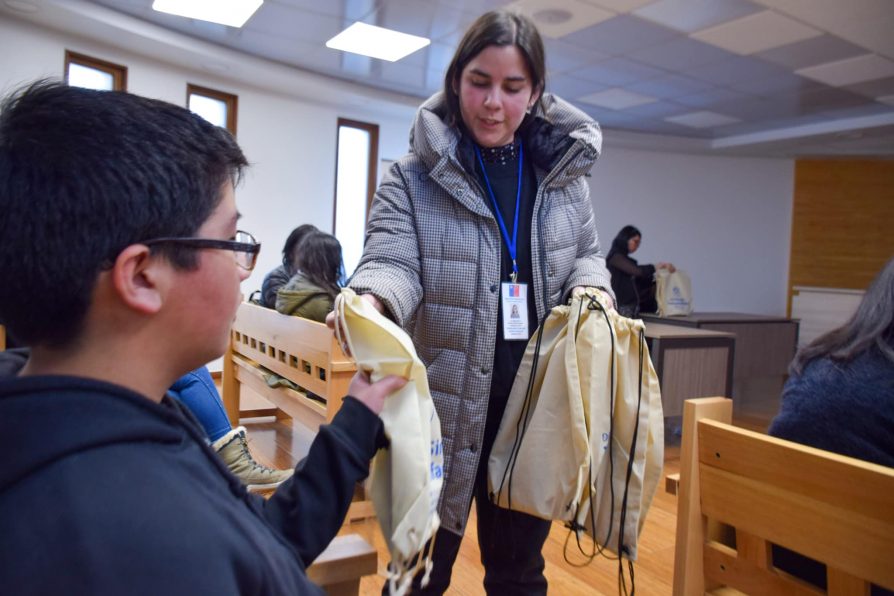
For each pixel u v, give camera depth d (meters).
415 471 0.65
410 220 1.13
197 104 5.63
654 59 5.05
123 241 0.39
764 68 5.17
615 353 1.08
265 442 3.29
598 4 4.00
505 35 1.04
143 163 0.40
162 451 0.40
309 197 6.29
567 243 1.21
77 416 0.36
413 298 1.07
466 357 1.12
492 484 1.12
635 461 1.06
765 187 8.59
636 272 5.20
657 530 2.52
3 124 0.40
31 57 4.36
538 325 1.17
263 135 5.93
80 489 0.34
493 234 1.12
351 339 0.70
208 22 4.60
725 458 0.99
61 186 0.38
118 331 0.42
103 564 0.33
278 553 0.44
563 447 1.07
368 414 0.64
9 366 0.49
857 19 4.10
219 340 0.47
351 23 4.53
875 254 8.28
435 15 4.28
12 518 0.33
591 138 1.14
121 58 4.91
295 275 2.73
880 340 0.92
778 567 1.01
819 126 6.93
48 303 0.39
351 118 6.61
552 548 2.31
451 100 1.17
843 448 0.90
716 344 3.78
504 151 1.20
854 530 0.80
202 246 0.43
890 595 0.84
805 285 8.54
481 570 2.10
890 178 8.24
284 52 5.23
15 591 0.32
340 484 0.59
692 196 8.42
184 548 0.35
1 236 0.38
